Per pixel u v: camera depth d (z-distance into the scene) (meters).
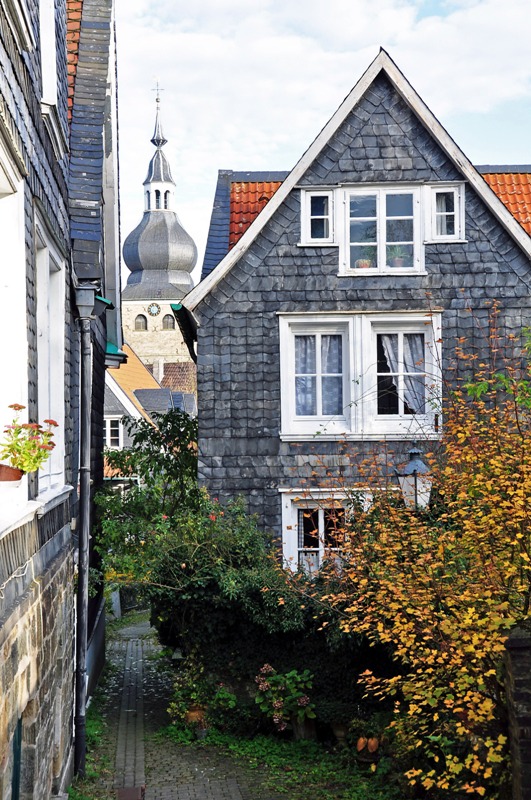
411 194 19.62
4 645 6.36
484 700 9.49
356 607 11.06
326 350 19.66
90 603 19.91
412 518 11.37
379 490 13.38
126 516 20.50
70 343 13.95
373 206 19.67
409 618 10.30
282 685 15.84
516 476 9.68
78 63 15.38
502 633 9.52
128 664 24.86
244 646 16.45
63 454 12.21
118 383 46.94
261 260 19.53
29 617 7.92
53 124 10.88
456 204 19.59
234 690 16.70
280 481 19.33
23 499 7.90
